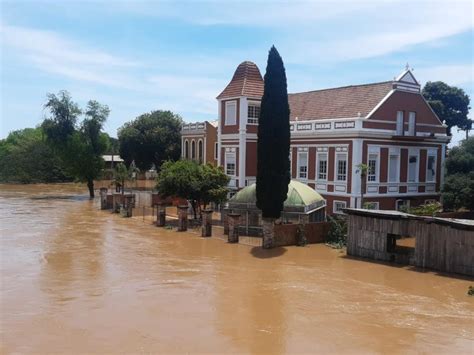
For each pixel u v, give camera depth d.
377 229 29.08
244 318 18.72
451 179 39.62
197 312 19.30
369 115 38.16
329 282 24.17
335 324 18.28
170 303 20.38
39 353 15.13
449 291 22.86
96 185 81.94
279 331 17.44
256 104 45.94
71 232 37.81
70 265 26.84
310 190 38.09
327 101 44.97
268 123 31.31
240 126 45.38
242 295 21.75
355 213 29.98
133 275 24.88
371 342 16.59
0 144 107.75
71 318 18.31
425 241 27.11
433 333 17.53
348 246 30.34
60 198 66.25
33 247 31.70
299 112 46.22
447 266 26.23
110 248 31.72
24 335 16.61
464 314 19.64
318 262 28.44
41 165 93.50
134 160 77.50
